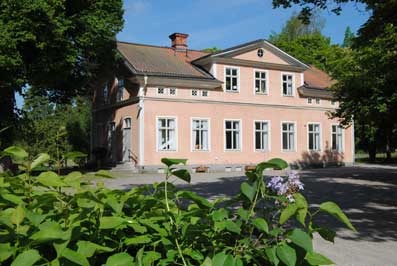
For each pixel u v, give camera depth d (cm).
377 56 1622
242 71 2947
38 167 277
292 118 3148
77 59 2395
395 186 1689
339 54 2458
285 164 232
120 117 2831
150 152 2570
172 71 2694
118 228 225
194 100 2730
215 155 2791
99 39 2316
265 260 232
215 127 2808
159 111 2612
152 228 234
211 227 235
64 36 2069
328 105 3334
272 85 3075
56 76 2194
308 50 5381
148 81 2566
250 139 2952
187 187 1655
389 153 4206
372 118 1841
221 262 206
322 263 221
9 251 186
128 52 2841
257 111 2992
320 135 3281
